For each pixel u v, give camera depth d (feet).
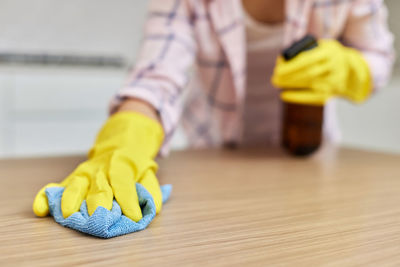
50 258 0.83
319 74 1.98
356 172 1.85
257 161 2.06
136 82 1.91
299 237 0.99
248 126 2.93
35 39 4.35
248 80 2.71
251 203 1.30
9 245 0.89
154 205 1.09
